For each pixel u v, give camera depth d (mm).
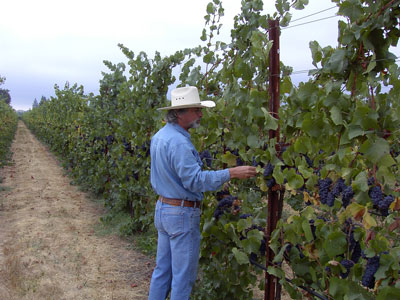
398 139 2010
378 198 1847
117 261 4945
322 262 2264
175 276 2814
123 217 6781
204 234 3232
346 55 2014
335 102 2066
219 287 3354
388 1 1849
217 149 3926
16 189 9391
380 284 1929
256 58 2654
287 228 2459
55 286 4172
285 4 2627
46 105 22000
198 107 2828
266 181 2596
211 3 3797
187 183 2635
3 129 18250
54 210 7391
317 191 2400
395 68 1888
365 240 2045
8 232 6035
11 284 4152
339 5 2107
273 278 2723
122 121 6023
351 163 2055
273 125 2408
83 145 9898
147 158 5207
